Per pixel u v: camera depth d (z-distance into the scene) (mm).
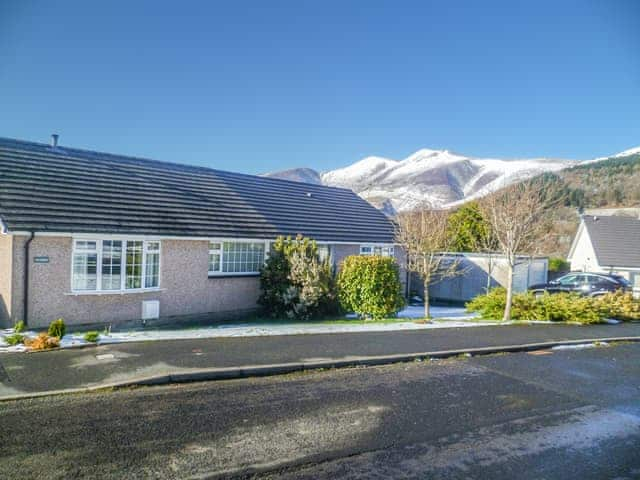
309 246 16750
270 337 11039
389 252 23266
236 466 4844
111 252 13453
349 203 25344
